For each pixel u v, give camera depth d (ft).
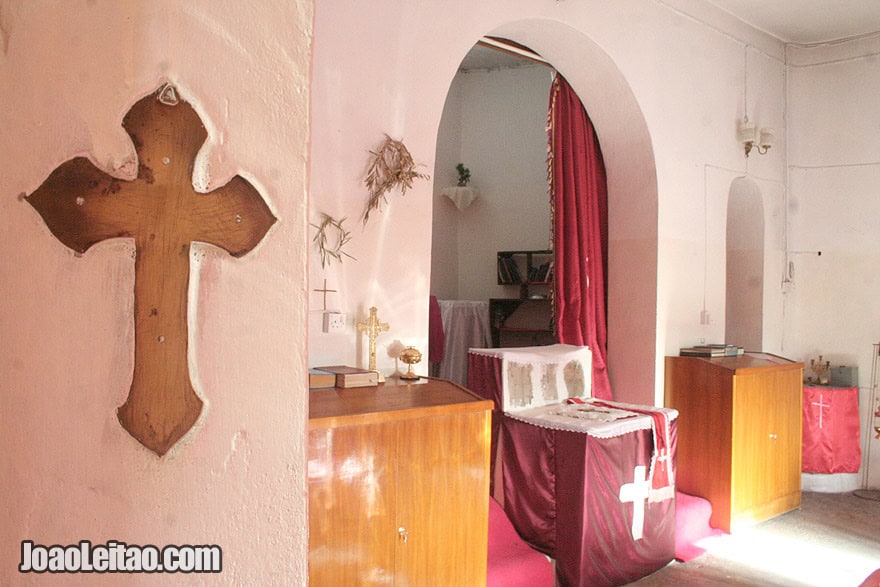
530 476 10.43
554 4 11.54
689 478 13.33
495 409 11.12
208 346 3.34
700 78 14.55
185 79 3.31
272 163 3.45
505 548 10.09
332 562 6.57
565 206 13.60
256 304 3.43
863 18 15.28
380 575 6.91
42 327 3.15
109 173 3.21
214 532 3.34
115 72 3.22
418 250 9.50
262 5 3.44
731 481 12.67
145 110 3.25
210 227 3.34
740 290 16.74
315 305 8.52
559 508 9.98
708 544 12.16
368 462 6.81
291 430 3.49
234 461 3.38
